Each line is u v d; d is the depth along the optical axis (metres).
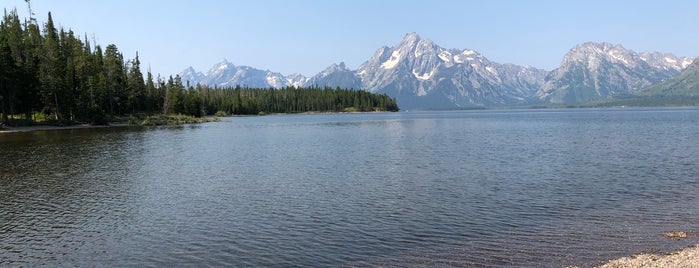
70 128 115.88
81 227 23.00
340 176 37.62
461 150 57.09
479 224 22.45
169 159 50.19
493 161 45.94
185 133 97.31
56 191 32.03
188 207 26.94
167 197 29.83
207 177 37.69
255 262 17.78
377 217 24.06
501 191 30.48
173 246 19.89
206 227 22.67
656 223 21.84
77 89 134.50
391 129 110.75
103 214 25.50
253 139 79.69
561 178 35.28
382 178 36.38
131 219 24.38
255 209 26.22
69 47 155.75
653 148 56.09
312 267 17.16
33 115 124.44
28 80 113.94
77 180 36.47
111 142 72.50
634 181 33.47
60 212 26.05
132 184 34.62
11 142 71.31
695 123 118.50
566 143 65.62
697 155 48.25
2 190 32.41
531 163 44.19
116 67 161.25
